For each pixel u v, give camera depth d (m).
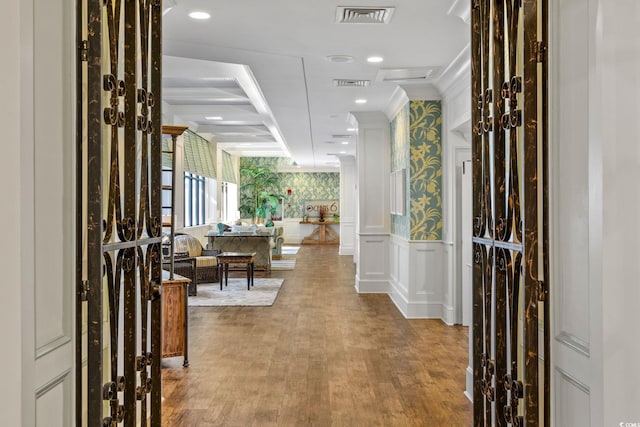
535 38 2.08
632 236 1.64
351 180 16.27
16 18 1.50
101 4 1.88
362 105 7.83
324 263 13.70
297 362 4.97
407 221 7.07
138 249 2.32
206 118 11.32
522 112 2.21
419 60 5.32
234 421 3.56
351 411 3.74
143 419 2.38
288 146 13.13
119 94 2.11
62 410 1.83
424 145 6.79
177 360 5.06
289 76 5.97
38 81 1.69
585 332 1.85
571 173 1.94
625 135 1.65
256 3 3.83
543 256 2.10
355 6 3.88
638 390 1.64
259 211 19.03
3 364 1.49
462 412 3.72
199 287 9.62
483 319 2.88
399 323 6.65
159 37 2.51
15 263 1.51
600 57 1.65
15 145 1.51
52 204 1.78
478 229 2.85
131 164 2.19
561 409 2.02
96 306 1.86
